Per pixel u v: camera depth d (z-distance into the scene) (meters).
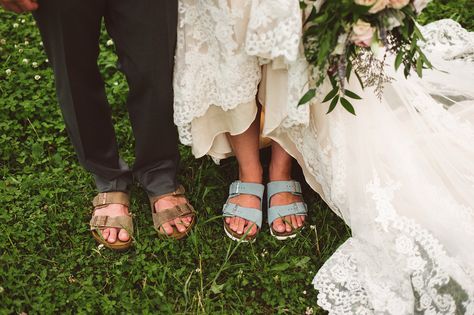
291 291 2.76
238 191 3.03
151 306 2.69
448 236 2.52
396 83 2.72
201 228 3.00
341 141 2.60
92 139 2.76
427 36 3.39
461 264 2.52
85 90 2.56
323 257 2.90
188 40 2.54
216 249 2.95
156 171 2.98
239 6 2.34
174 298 2.76
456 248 2.52
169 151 2.90
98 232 2.91
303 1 2.27
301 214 3.00
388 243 2.55
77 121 2.64
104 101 2.72
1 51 3.88
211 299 2.72
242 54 2.46
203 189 3.21
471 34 3.44
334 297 2.62
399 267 2.53
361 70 2.54
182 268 2.82
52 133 3.48
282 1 2.19
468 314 2.52
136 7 2.35
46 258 2.88
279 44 2.25
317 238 2.94
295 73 2.39
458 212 2.59
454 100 2.97
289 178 3.07
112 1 2.36
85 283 2.76
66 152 3.35
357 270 2.66
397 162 2.61
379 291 2.53
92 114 2.66
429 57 3.17
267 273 2.81
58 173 3.24
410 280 2.52
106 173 2.93
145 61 2.48
